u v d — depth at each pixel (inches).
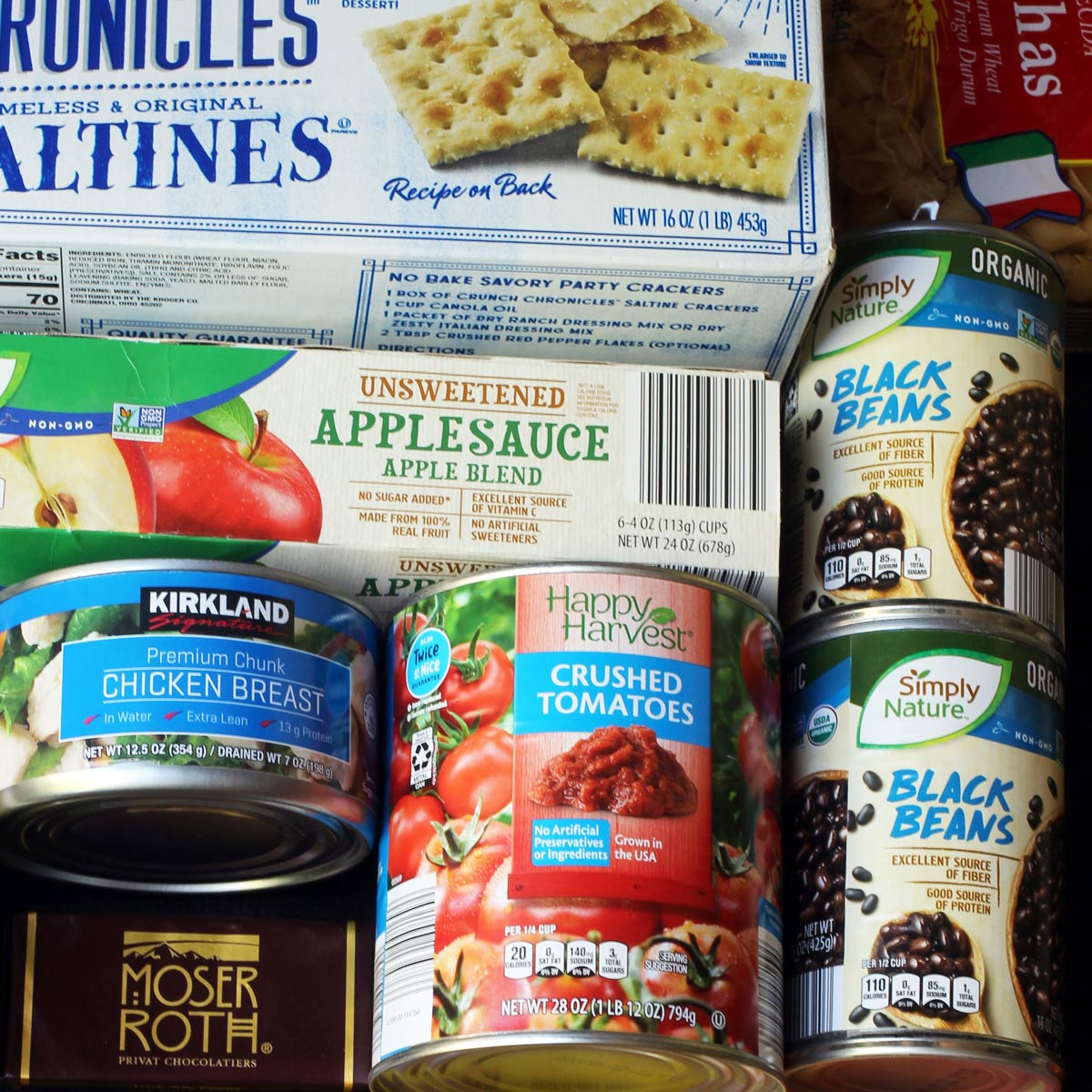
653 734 22.4
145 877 24.5
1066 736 27.3
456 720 22.6
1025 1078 23.2
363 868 25.3
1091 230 29.0
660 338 24.9
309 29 24.8
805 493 25.0
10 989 24.1
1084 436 28.9
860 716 23.8
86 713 21.9
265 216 23.8
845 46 29.7
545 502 23.8
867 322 25.1
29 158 23.9
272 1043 24.3
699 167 24.4
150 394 23.6
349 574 23.8
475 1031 21.5
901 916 23.0
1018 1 29.9
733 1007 21.9
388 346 25.1
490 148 24.3
